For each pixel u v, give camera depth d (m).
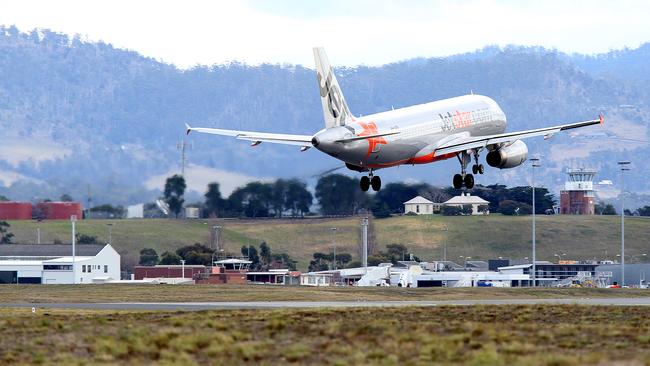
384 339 117.00
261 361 104.38
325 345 112.81
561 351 107.56
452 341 113.88
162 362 104.44
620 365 94.12
